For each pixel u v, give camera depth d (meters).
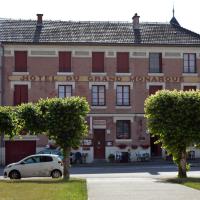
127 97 50.59
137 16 53.03
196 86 51.34
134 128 50.31
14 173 33.62
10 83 49.22
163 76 50.94
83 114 31.28
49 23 52.31
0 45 49.16
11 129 31.61
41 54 49.69
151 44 50.75
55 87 49.62
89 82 50.09
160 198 18.50
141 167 43.75
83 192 20.73
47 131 30.88
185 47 51.31
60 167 33.91
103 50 50.47
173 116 29.64
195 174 35.22
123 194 20.02
